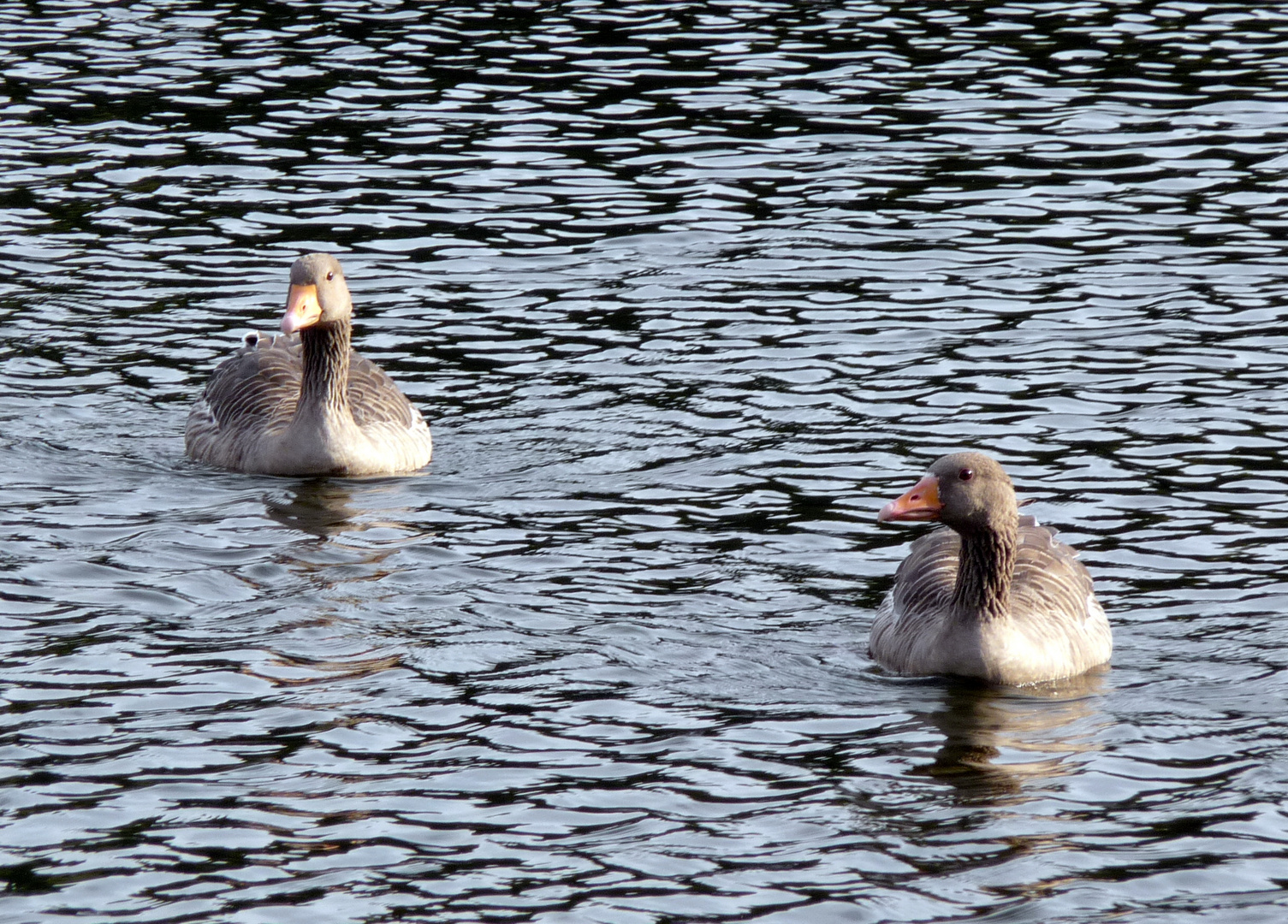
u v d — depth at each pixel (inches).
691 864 418.3
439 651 531.2
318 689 505.7
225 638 537.0
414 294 872.9
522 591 577.0
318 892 404.8
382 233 949.2
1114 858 420.8
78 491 659.4
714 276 892.0
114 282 883.4
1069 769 466.3
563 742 478.0
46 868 413.1
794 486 666.2
